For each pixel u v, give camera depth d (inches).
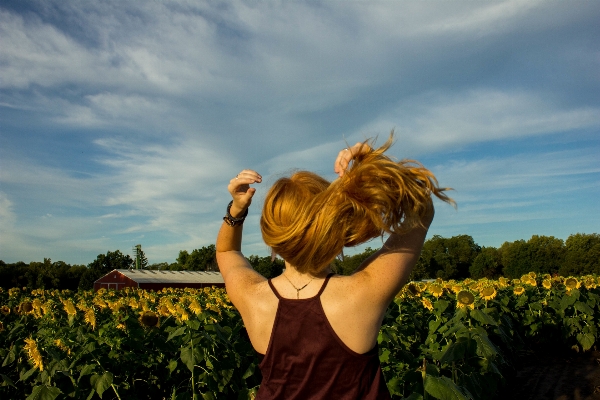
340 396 56.2
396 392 184.2
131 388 213.6
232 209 71.7
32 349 199.0
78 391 195.2
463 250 3695.9
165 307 274.4
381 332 214.2
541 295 445.4
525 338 418.3
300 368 57.0
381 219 53.8
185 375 237.8
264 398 59.6
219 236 73.2
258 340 61.0
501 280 485.7
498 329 276.2
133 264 3395.7
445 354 172.1
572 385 319.0
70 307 266.8
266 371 60.1
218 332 230.7
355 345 56.4
